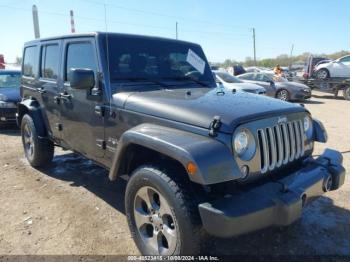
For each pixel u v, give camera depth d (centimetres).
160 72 418
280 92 1659
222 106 304
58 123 477
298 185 294
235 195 272
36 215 406
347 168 577
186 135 284
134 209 322
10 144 742
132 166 340
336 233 370
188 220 271
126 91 369
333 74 1950
